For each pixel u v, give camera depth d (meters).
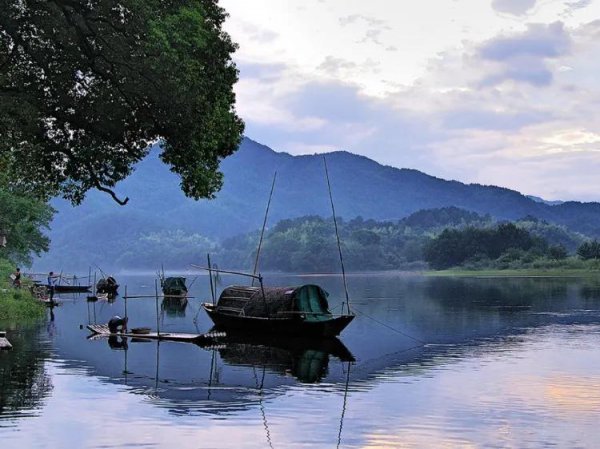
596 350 30.39
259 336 38.09
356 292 88.00
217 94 29.25
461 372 24.67
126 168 29.14
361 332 39.66
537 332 38.22
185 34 25.75
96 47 26.28
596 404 18.88
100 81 27.22
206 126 28.45
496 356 28.83
